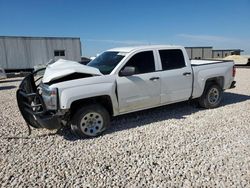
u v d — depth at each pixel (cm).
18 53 2345
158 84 560
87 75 486
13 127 561
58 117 449
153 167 362
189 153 403
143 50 554
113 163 377
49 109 459
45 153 418
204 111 653
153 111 657
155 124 552
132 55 536
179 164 368
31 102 480
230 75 706
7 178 341
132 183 323
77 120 468
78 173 351
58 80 470
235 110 658
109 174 346
